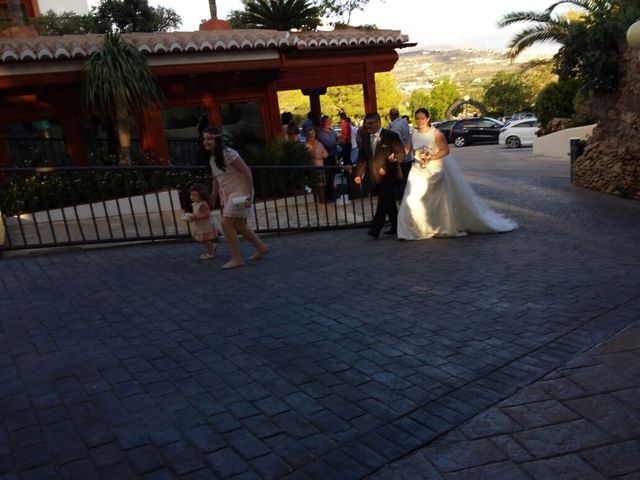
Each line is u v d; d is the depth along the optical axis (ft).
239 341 14.11
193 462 9.23
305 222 31.76
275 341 14.05
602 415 10.23
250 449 9.55
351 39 41.68
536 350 13.01
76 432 10.18
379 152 25.73
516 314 15.31
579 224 28.40
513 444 9.57
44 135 34.47
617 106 38.75
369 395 11.27
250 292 18.20
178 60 35.22
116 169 24.52
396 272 20.10
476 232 26.27
